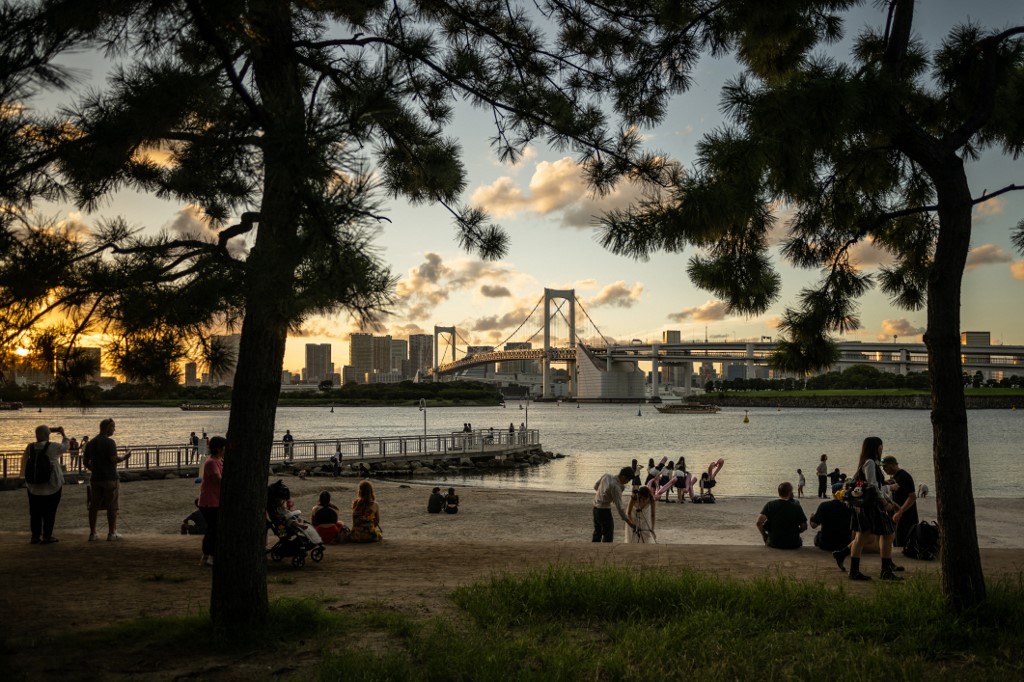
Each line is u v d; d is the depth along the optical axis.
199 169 5.55
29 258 4.21
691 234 5.08
